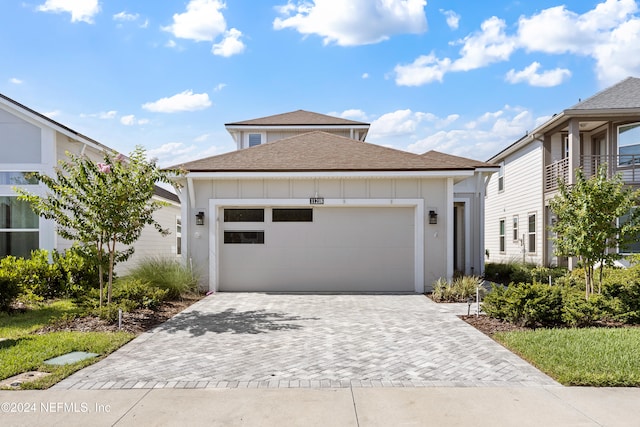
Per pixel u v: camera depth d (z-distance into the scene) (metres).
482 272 16.67
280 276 12.80
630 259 11.06
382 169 12.27
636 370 5.32
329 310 9.77
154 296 9.95
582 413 4.22
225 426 3.95
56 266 11.19
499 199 24.11
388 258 12.77
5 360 5.75
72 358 5.99
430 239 12.55
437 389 4.86
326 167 12.39
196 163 12.86
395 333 7.56
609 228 8.88
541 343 6.57
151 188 8.94
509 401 4.52
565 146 18.22
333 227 12.82
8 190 12.53
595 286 10.53
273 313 9.41
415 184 12.61
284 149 14.03
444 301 11.00
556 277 14.06
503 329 7.79
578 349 6.22
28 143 12.60
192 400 4.54
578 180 9.44
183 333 7.58
